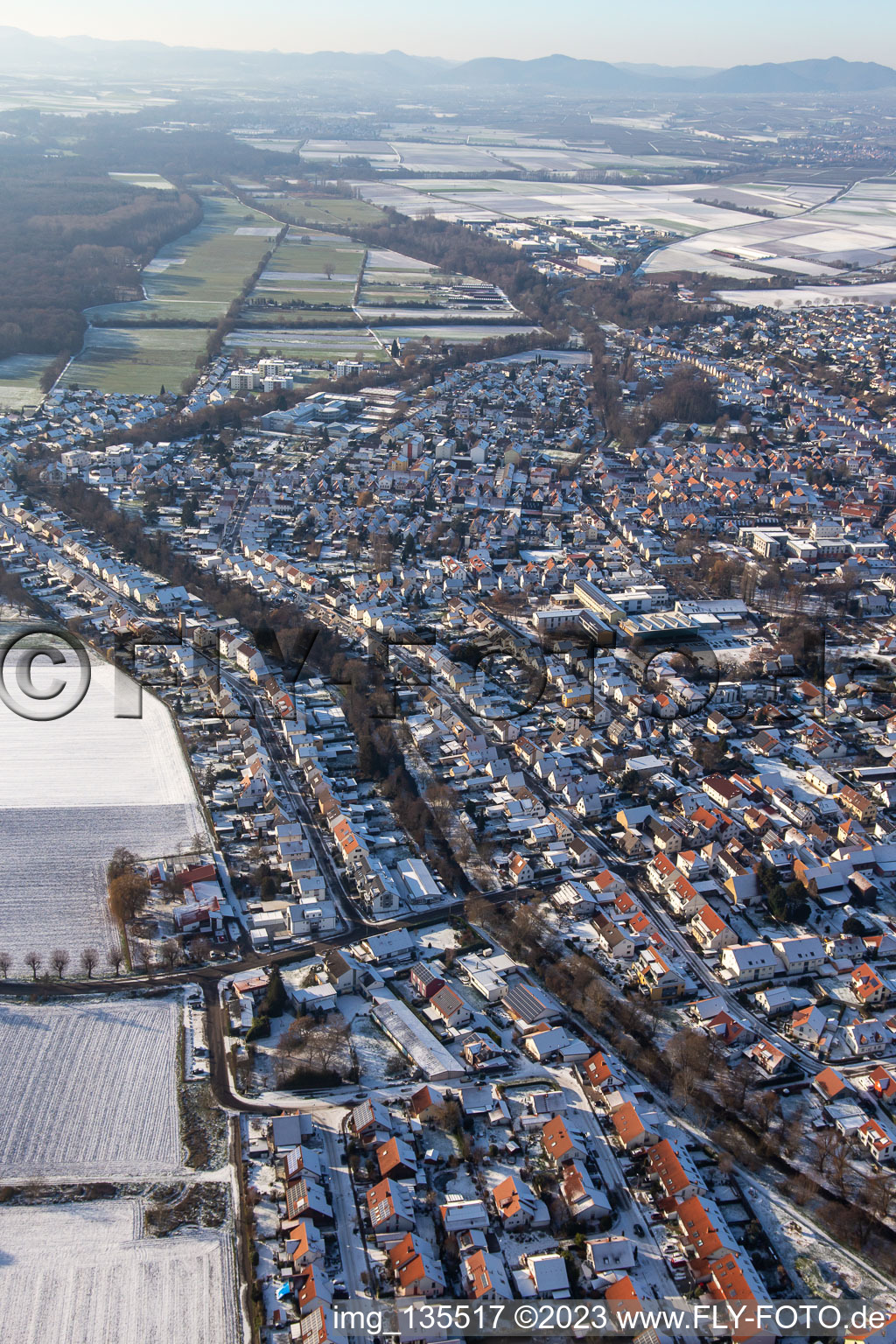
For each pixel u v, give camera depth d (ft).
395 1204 582.35
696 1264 563.89
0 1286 538.88
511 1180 601.62
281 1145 622.95
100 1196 589.73
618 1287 546.67
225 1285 546.26
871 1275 567.18
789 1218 597.93
